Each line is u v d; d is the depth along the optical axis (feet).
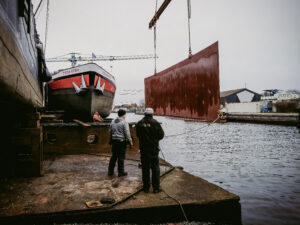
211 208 11.29
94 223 10.14
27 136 15.89
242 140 61.67
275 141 58.44
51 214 9.91
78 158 22.70
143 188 12.80
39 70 29.04
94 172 17.28
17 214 9.71
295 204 17.90
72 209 10.21
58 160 21.71
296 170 29.78
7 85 8.77
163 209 10.79
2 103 11.57
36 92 24.07
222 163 34.83
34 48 21.07
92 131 25.67
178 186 13.78
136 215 10.52
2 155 15.58
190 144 56.49
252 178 26.20
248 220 15.07
